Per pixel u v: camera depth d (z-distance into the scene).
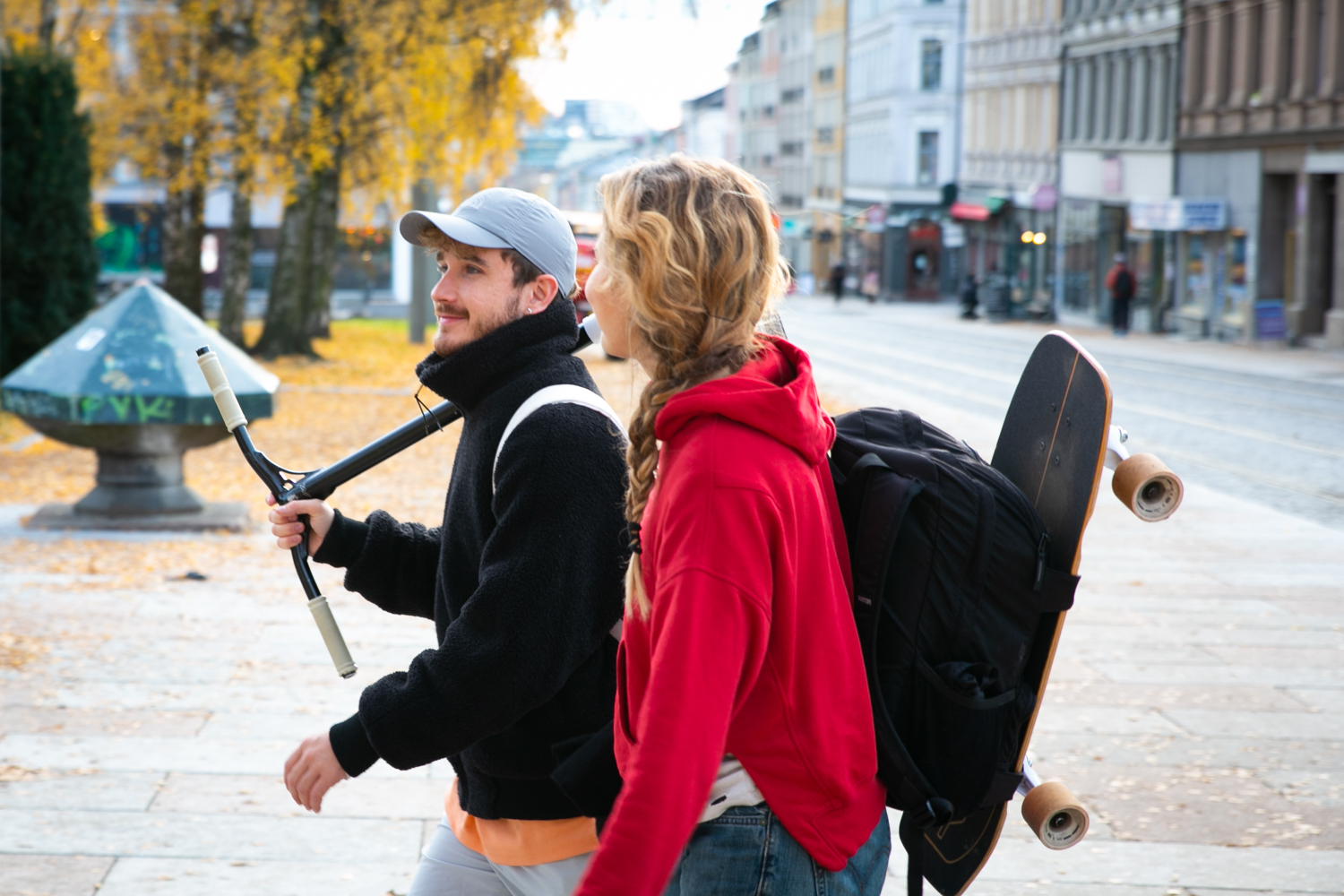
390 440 2.58
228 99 21.03
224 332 23.30
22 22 20.28
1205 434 16.25
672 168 1.80
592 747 2.13
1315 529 10.34
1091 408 1.97
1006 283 47.06
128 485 9.47
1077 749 5.36
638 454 1.81
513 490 2.21
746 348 1.80
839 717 1.78
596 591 2.21
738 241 1.77
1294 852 4.36
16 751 5.01
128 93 21.27
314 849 4.23
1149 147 39.03
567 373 2.35
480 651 2.14
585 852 2.38
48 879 3.95
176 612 7.16
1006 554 1.91
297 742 5.21
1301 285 31.75
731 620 1.64
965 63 58.75
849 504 1.93
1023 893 4.05
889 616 1.90
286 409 17.28
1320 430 16.55
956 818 1.97
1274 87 32.56
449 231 2.35
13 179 15.89
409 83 20.20
